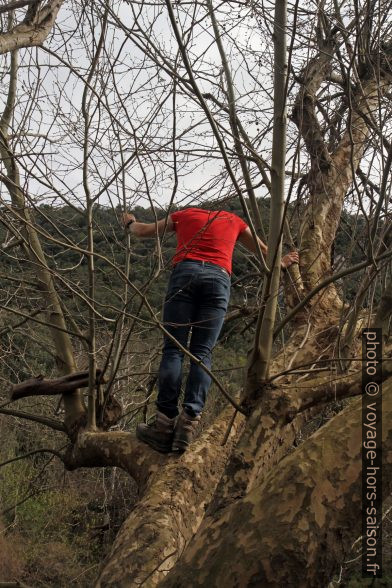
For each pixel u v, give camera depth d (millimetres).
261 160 3359
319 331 4594
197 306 4004
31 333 5617
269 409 3422
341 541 2109
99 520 12633
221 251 4059
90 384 4645
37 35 3680
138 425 4207
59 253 4746
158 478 3812
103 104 3693
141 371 5523
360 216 4109
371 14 3582
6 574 11938
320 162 5000
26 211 4223
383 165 3330
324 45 4113
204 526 2275
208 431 4156
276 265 3367
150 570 3211
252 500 2168
